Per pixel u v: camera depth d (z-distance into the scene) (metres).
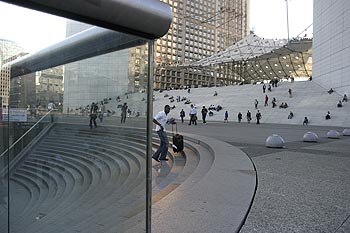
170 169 7.92
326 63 44.38
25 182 2.57
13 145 2.54
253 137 14.64
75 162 2.65
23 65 2.40
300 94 41.53
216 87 57.19
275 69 100.69
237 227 3.15
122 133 2.53
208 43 137.00
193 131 18.55
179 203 3.91
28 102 2.56
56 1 1.70
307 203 4.19
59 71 2.55
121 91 2.47
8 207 2.54
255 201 4.24
